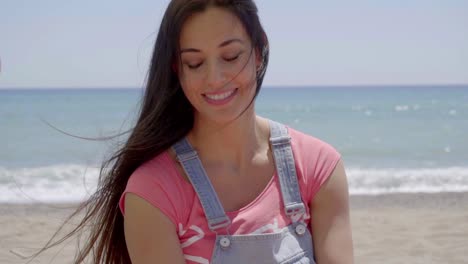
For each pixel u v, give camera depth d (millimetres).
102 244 2443
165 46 2115
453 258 6469
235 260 2033
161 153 2219
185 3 2033
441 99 72938
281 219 2121
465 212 8922
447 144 22500
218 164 2201
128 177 2275
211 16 2031
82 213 7195
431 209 9188
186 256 2078
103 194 2365
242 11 2068
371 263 6309
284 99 74375
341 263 2176
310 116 41844
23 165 15516
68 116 41250
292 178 2176
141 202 2055
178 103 2232
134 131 2232
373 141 24125
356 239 7305
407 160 17891
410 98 76875
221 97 2096
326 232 2205
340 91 116750
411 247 6914
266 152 2256
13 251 6406
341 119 38438
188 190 2119
